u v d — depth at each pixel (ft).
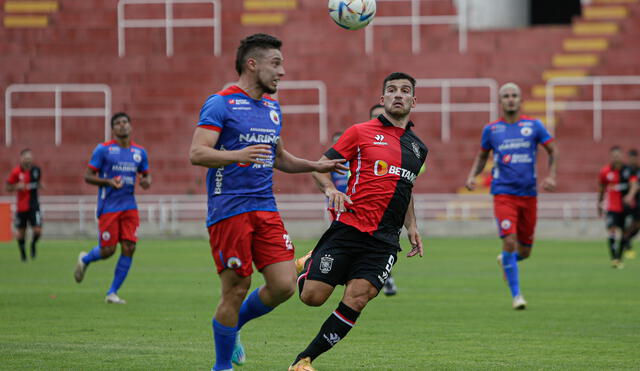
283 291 75.82
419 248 84.12
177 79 383.45
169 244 277.03
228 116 74.33
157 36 404.36
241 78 76.54
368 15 91.86
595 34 394.11
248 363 85.46
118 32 401.70
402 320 116.78
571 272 189.98
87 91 380.37
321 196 318.86
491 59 381.19
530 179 133.28
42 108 378.53
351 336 103.04
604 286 161.27
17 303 134.10
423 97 370.73
